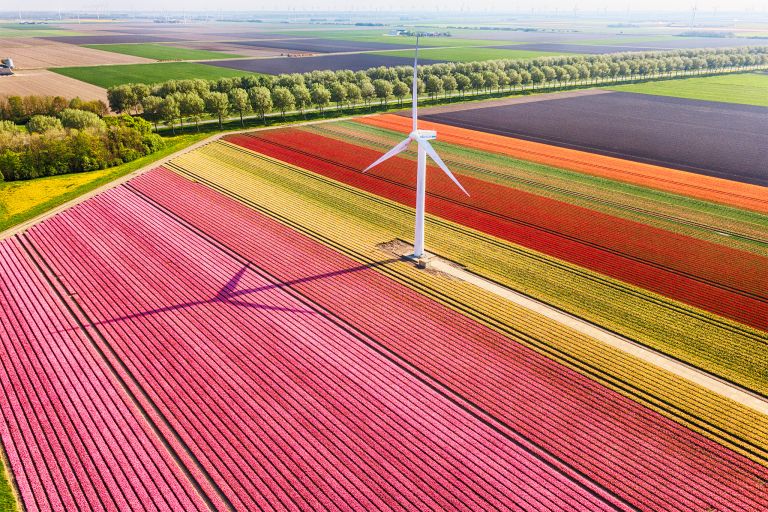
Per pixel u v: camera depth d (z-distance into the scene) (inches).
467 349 1321.4
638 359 1285.7
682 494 948.0
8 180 2449.6
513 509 922.7
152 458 1019.3
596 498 944.9
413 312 1469.0
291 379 1216.8
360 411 1130.0
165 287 1579.7
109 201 2182.6
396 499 938.7
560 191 2396.7
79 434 1069.1
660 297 1552.7
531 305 1512.1
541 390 1189.7
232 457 1018.1
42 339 1350.9
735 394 1181.1
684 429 1087.0
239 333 1374.3
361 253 1791.3
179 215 2057.1
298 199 2233.0
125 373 1233.4
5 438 1051.9
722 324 1427.2
